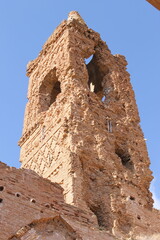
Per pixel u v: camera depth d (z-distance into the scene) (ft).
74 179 99.91
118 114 134.92
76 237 77.97
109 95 143.43
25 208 75.41
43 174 113.91
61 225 78.33
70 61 136.87
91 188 105.09
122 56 163.73
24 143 135.33
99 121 124.26
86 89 130.00
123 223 101.50
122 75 154.20
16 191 77.66
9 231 70.08
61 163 107.55
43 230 74.43
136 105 144.87
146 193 114.83
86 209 94.27
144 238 99.40
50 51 153.89
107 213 101.76
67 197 96.73
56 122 122.11
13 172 80.64
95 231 82.23
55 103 128.98
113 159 115.34
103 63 154.40
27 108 147.13
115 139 123.75
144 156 126.21
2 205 73.20
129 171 117.50
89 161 109.60
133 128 133.08
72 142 111.04
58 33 153.48
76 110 120.88
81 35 152.25
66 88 128.57
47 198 81.25
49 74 147.13
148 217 107.14
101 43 160.76
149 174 120.37
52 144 118.42
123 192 107.24
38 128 131.44
